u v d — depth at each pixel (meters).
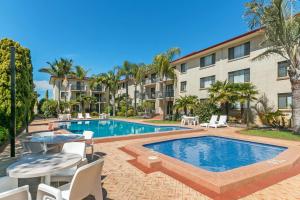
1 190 3.33
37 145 6.38
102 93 49.16
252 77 21.20
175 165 6.33
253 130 16.14
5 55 12.26
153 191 4.85
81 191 3.23
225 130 16.97
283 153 8.05
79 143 5.23
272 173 5.95
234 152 10.53
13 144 6.89
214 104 23.16
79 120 28.09
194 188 5.04
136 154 8.56
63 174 4.32
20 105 12.03
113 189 4.96
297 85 13.65
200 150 10.99
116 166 6.87
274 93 19.28
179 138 12.85
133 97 45.72
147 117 32.88
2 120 11.34
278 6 12.77
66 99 42.19
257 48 20.62
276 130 16.05
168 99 34.47
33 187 4.94
